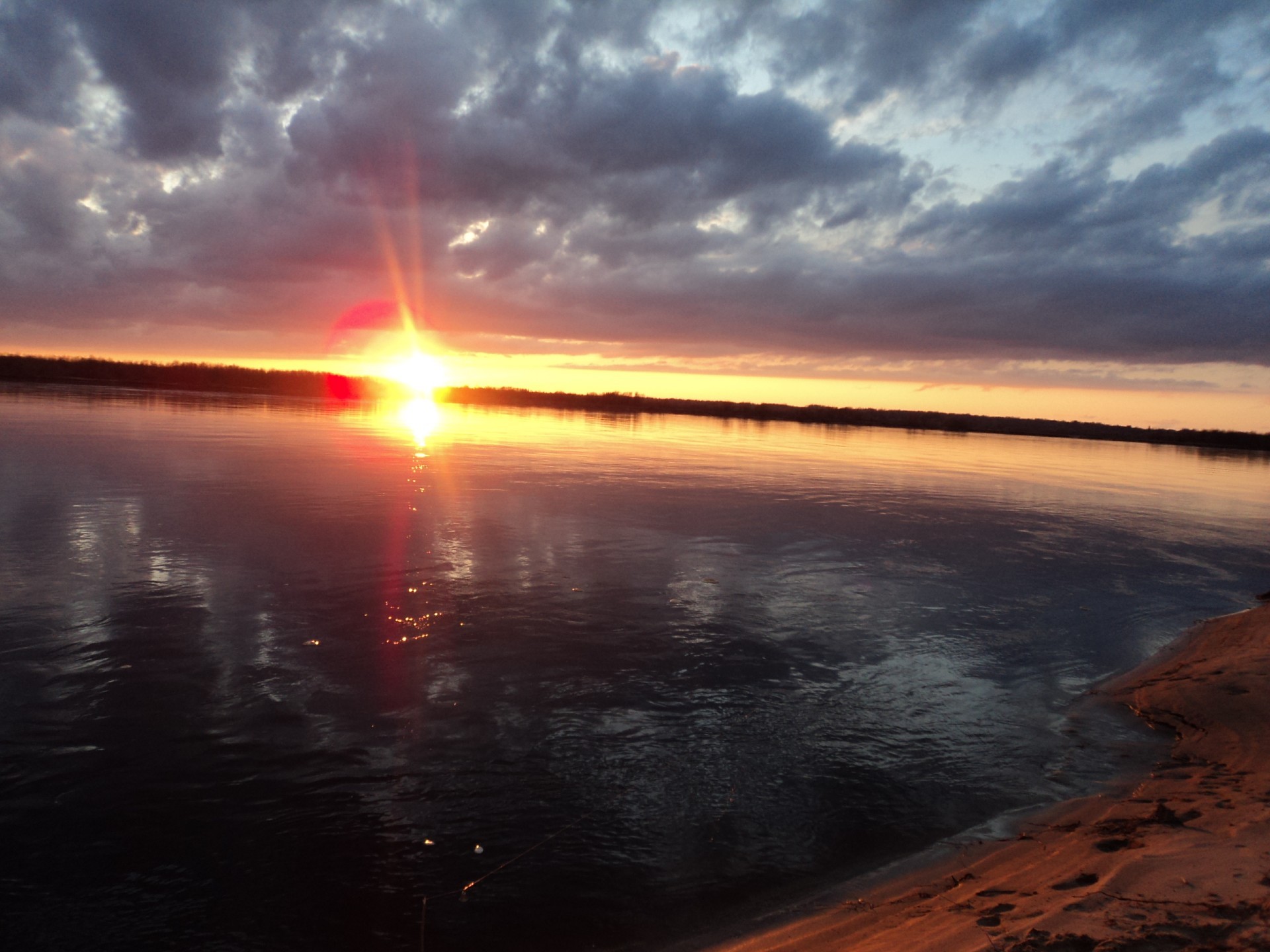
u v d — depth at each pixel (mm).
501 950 3873
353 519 13805
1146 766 6109
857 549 14000
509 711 6531
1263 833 4504
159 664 7074
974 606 10805
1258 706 6926
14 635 7594
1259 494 28750
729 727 6523
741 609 9867
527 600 9633
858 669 8086
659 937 4004
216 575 9969
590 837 4859
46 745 5582
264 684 6797
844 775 5828
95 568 10008
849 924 3949
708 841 4895
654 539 13664
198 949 3773
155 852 4488
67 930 3848
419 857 4562
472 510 15312
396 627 8422
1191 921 3486
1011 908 3871
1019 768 6090
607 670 7574
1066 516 19969
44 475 16562
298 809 4969
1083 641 9547
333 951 3816
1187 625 10562
